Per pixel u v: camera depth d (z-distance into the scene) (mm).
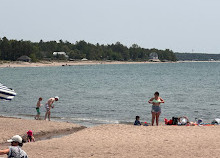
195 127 19906
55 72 131750
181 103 39750
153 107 21250
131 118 29250
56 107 35438
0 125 21719
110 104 38438
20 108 34375
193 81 81938
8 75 105438
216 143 14688
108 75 112875
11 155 8047
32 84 69562
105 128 20094
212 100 42688
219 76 106250
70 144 15734
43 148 14766
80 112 32156
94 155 13164
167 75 114000
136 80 86250
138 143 15445
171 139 16156
